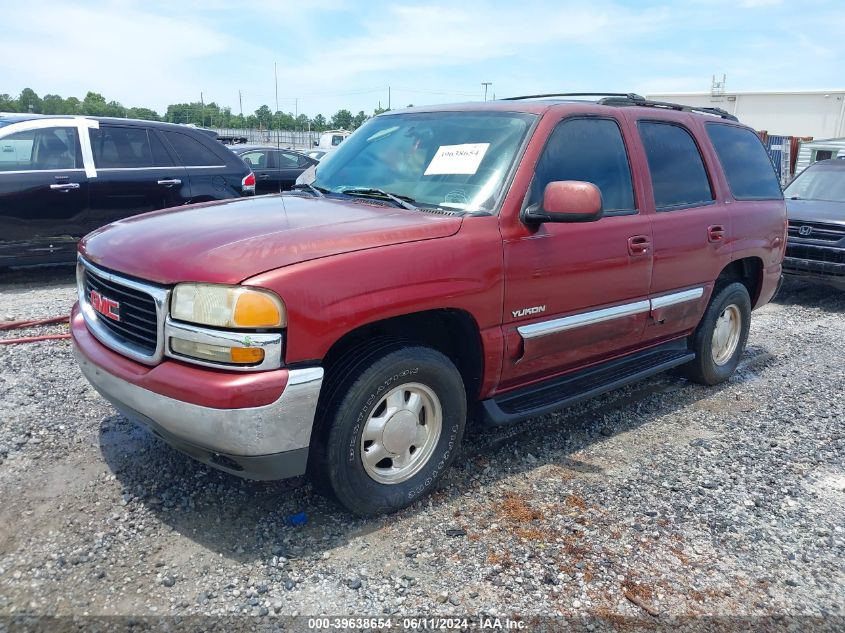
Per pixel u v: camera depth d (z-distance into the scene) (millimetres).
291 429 2750
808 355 6387
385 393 3066
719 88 36875
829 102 33531
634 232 4090
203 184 8672
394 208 3533
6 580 2672
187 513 3186
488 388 3564
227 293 2641
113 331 3172
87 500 3246
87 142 7867
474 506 3400
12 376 4707
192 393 2658
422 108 4383
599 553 3057
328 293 2768
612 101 4293
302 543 3014
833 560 3123
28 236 7535
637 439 4340
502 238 3375
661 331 4570
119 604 2580
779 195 5730
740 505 3559
